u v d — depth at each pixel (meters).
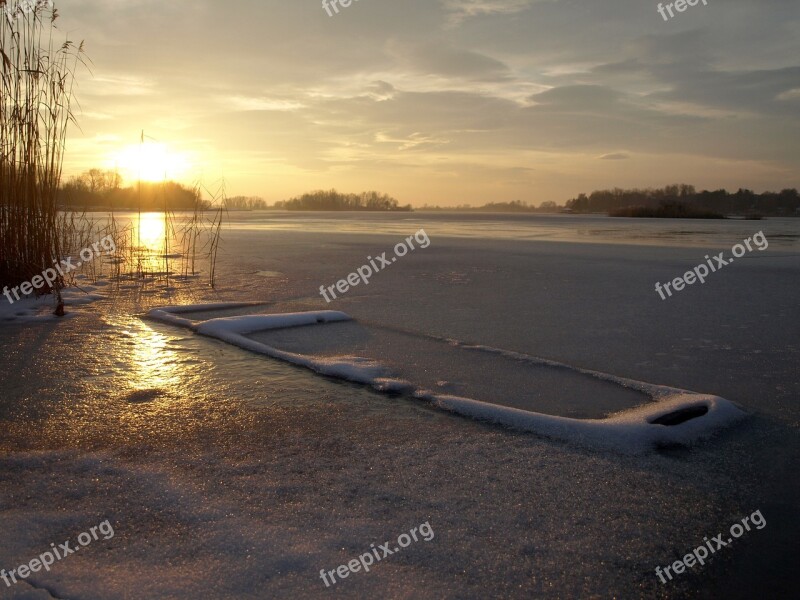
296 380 3.12
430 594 1.46
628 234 16.53
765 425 2.59
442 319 4.60
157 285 6.22
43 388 2.94
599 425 2.47
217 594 1.43
